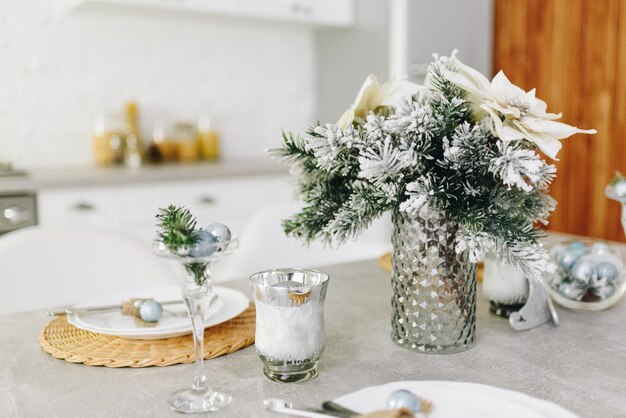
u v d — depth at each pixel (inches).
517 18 129.6
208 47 123.9
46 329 38.7
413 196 31.4
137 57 116.7
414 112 31.5
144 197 97.8
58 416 27.8
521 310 38.4
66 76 110.7
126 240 55.6
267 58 131.0
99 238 54.5
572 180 124.6
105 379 31.7
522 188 32.1
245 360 34.1
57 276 51.8
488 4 127.0
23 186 87.4
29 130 108.5
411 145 31.8
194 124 123.9
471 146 31.6
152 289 44.6
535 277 31.7
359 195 33.8
